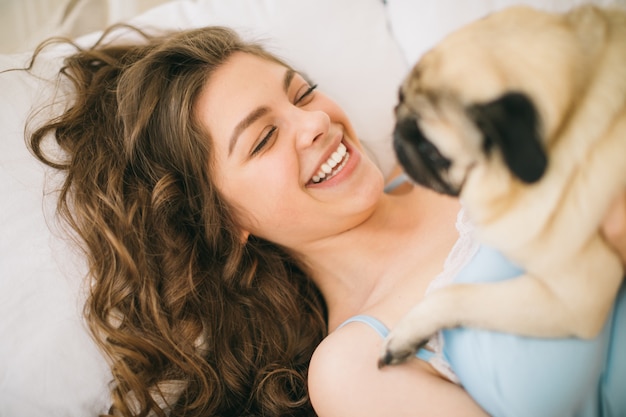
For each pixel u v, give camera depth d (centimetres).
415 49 166
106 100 143
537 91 66
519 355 90
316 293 149
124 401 123
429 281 111
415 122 75
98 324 124
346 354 110
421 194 133
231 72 125
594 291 78
